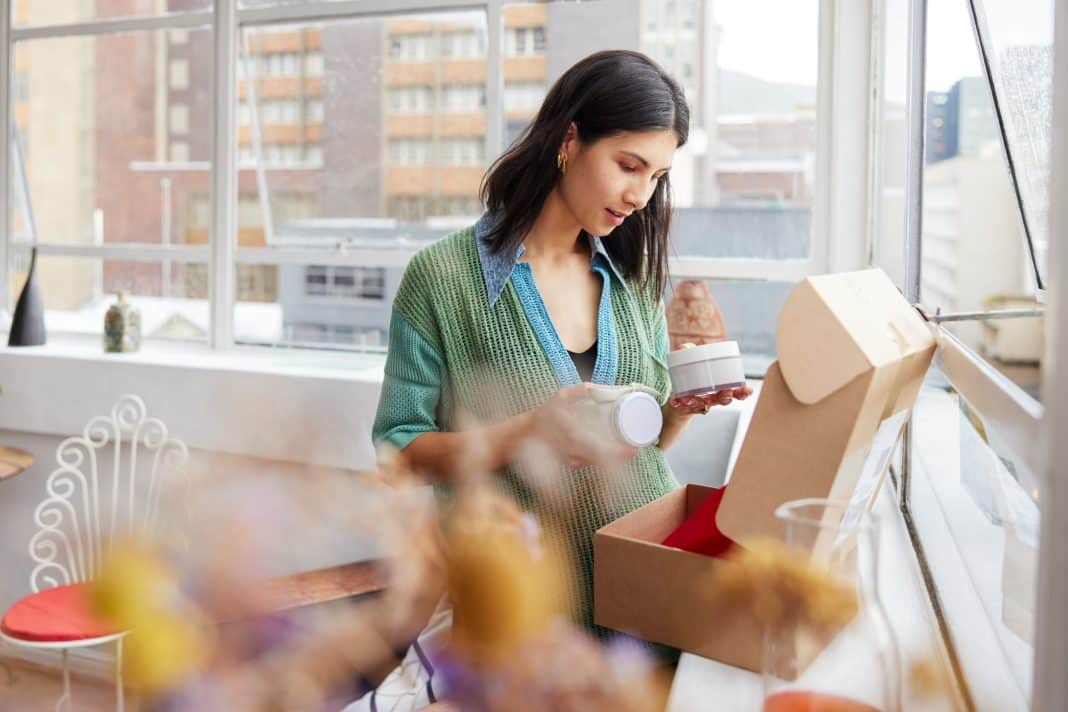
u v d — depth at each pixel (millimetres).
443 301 1382
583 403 1079
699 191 2727
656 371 1459
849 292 783
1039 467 422
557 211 1400
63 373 2998
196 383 2811
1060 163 386
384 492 394
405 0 2902
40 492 3090
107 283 3430
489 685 388
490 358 1364
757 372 2697
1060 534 391
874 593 565
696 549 880
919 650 622
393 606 375
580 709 384
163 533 347
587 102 1295
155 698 321
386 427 1392
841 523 583
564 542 1104
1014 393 573
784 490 734
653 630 832
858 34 2420
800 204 2643
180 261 3305
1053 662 396
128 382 2912
